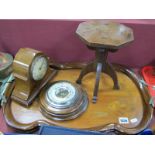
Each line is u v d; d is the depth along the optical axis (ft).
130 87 3.44
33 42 3.74
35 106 3.14
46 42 3.73
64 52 3.86
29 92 3.11
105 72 3.33
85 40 2.85
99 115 3.05
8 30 3.59
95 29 3.05
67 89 3.15
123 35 2.95
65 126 2.89
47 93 3.13
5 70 3.46
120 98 3.28
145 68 3.84
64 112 2.93
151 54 3.74
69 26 3.49
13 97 3.18
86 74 3.52
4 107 3.10
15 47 3.84
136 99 3.28
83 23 3.20
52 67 3.73
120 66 3.73
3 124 3.12
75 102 3.01
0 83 3.49
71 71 3.70
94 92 3.20
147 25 3.36
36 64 2.97
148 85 3.52
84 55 3.87
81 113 3.02
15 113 3.08
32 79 3.03
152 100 3.19
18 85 3.12
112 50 2.98
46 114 2.99
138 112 3.11
